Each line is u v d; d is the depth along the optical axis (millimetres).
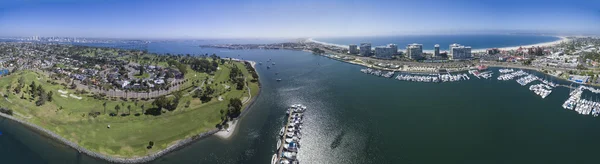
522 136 155500
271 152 146500
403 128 170000
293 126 171500
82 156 141625
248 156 142875
